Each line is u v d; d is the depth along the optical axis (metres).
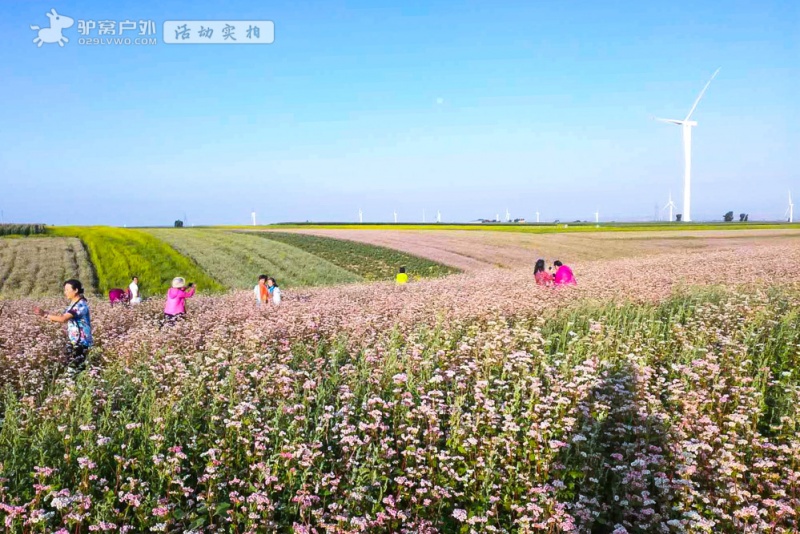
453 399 7.69
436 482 5.80
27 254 45.72
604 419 6.71
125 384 8.50
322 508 5.20
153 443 6.16
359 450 6.06
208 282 39.09
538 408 6.66
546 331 11.62
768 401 7.90
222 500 5.59
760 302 13.50
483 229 81.31
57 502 4.86
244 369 9.05
